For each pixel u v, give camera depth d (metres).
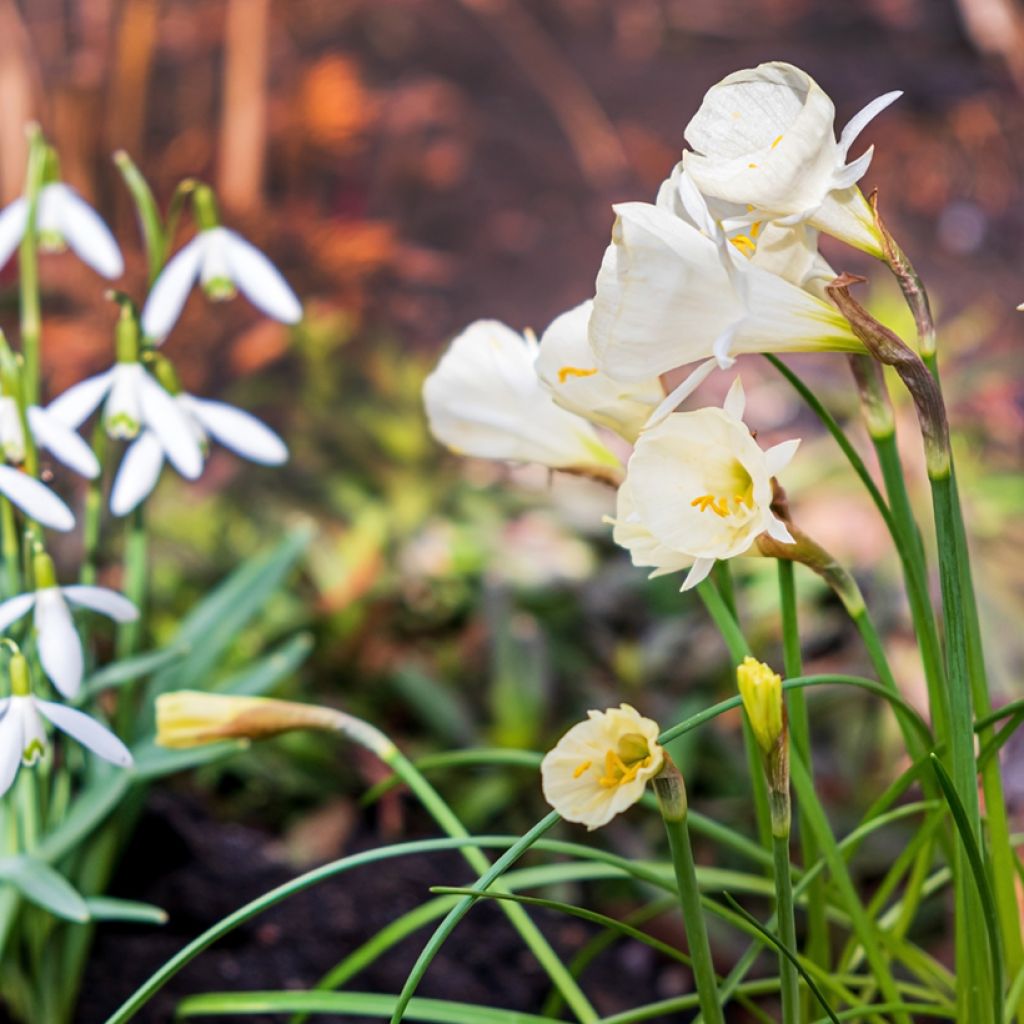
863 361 0.72
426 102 2.25
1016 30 2.46
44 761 0.81
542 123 2.51
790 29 2.82
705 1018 0.70
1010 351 1.90
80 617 0.84
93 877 0.85
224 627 0.89
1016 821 1.07
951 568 0.69
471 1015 0.77
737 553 0.68
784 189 0.68
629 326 0.68
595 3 2.88
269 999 0.78
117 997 0.87
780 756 0.67
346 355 1.71
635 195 2.38
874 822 0.76
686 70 2.72
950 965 0.96
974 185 2.37
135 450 0.79
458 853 0.97
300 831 0.98
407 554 1.29
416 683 1.10
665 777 0.68
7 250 0.83
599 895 0.99
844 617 1.21
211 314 1.63
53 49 1.84
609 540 1.36
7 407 0.77
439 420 0.75
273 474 1.46
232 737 0.76
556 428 0.75
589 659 1.21
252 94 1.77
